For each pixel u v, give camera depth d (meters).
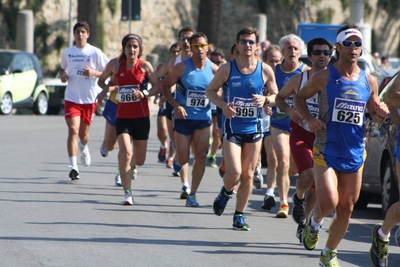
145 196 28.33
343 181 17.08
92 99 31.83
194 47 25.73
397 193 24.12
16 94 67.69
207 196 29.19
